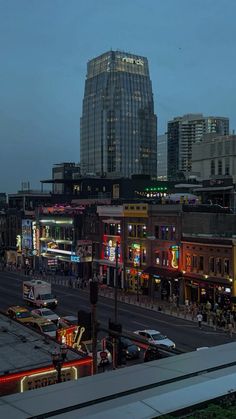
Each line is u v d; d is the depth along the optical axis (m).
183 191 106.44
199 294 57.19
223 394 7.60
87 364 20.41
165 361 9.34
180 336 42.56
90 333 18.45
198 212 62.84
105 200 87.25
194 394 7.59
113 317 50.38
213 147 186.00
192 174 176.88
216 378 8.32
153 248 65.06
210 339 41.53
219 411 7.12
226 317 47.59
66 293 66.56
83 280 73.12
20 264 102.06
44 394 7.57
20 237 105.06
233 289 52.22
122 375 8.45
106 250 75.31
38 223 96.06
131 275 69.25
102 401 7.39
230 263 52.75
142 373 8.54
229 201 78.56
